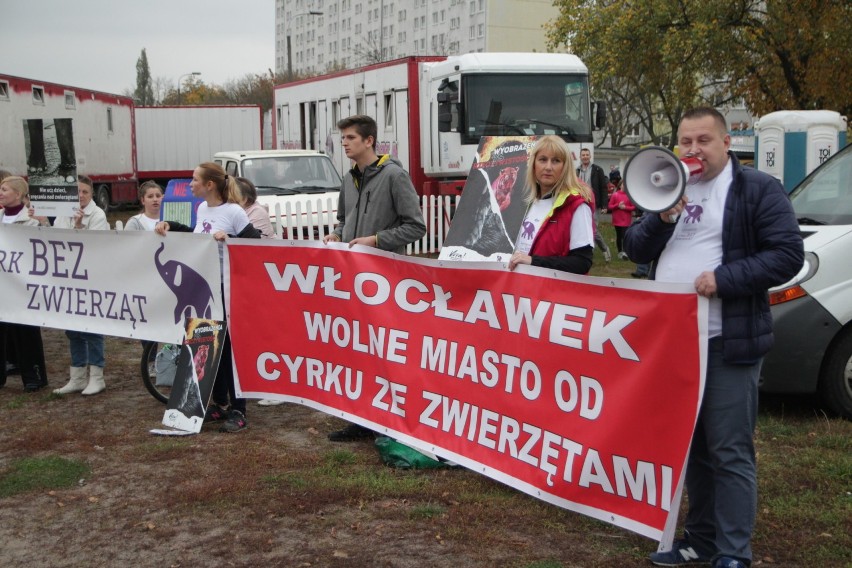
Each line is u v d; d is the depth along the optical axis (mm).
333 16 113188
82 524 4645
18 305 7480
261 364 6070
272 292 5949
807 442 5676
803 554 4027
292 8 126250
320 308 5707
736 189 3568
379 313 5336
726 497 3627
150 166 33812
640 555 4070
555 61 15367
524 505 4695
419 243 16859
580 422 4172
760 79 25375
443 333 4945
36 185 7863
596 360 4074
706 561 3949
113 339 9969
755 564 3939
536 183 4734
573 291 4176
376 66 18250
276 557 4172
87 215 7801
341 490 4949
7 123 23844
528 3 77750
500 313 4582
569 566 3975
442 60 16938
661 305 3750
